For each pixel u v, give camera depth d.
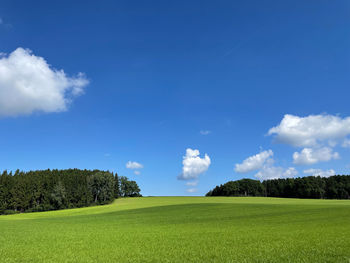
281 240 17.86
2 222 45.47
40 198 120.88
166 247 16.88
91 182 121.38
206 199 98.62
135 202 103.62
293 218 33.81
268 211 45.56
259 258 13.05
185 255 14.37
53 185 123.06
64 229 30.66
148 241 19.66
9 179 113.44
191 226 30.39
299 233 20.77
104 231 27.44
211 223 33.06
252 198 100.19
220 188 171.50
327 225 25.31
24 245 19.02
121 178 156.38
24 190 113.38
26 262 13.68
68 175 138.38
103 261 13.53
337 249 14.27
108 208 79.44
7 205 107.69
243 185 158.88
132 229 29.00
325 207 47.12
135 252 15.55
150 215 50.62
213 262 12.66
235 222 32.94
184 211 54.75
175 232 24.92
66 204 112.75
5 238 23.03
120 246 17.72
